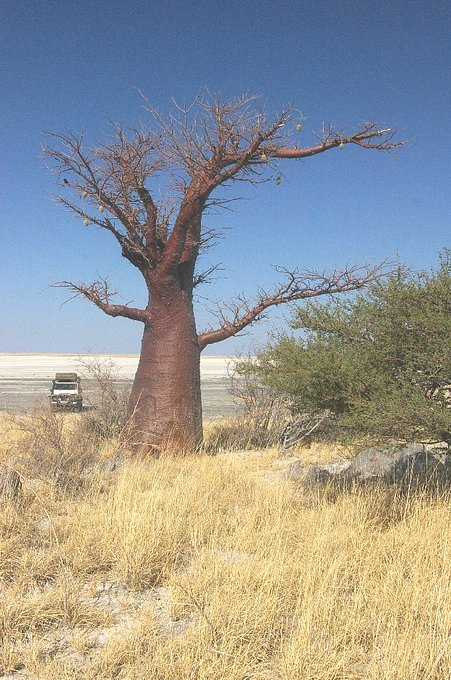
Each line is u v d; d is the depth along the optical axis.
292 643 4.16
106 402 15.50
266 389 15.54
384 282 7.60
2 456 10.34
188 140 11.98
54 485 8.22
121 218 12.16
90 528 6.49
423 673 3.86
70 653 4.30
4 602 4.88
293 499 8.10
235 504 7.91
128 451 12.44
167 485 8.95
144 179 12.53
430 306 7.20
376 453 10.18
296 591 5.05
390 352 7.37
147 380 12.71
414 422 6.76
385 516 7.01
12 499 7.46
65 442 10.20
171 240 12.49
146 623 4.60
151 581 5.51
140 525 6.21
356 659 4.14
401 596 4.78
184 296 12.94
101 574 5.64
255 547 6.08
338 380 7.46
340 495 7.96
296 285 13.34
